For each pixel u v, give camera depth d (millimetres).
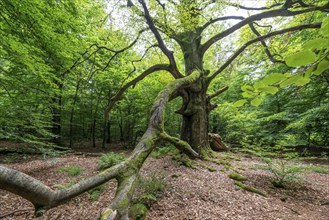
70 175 5793
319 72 655
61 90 7941
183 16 5898
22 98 6305
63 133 16453
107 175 1994
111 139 17969
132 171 2254
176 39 7957
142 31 6883
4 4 4230
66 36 5855
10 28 4695
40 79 5934
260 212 3502
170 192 4105
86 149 12562
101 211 1641
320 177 6031
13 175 1149
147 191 3982
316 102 10141
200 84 7387
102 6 7043
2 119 5781
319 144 10438
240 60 9492
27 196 1249
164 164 6285
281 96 11102
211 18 7012
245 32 8203
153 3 5941
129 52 10023
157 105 4340
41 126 6758
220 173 5551
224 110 11031
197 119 7277
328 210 3766
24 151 9023
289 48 7023
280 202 4004
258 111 11805
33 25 4750
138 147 2719
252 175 5520
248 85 778
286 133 10391
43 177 5637
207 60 11016
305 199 4230
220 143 9633
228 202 3801
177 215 3311
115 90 12578
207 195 4043
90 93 13242
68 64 6762
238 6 6137
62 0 5305
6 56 5102
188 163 6102
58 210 3691
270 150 6070
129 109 13883
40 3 4512
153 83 11438
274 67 8664
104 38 7684
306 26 4645
